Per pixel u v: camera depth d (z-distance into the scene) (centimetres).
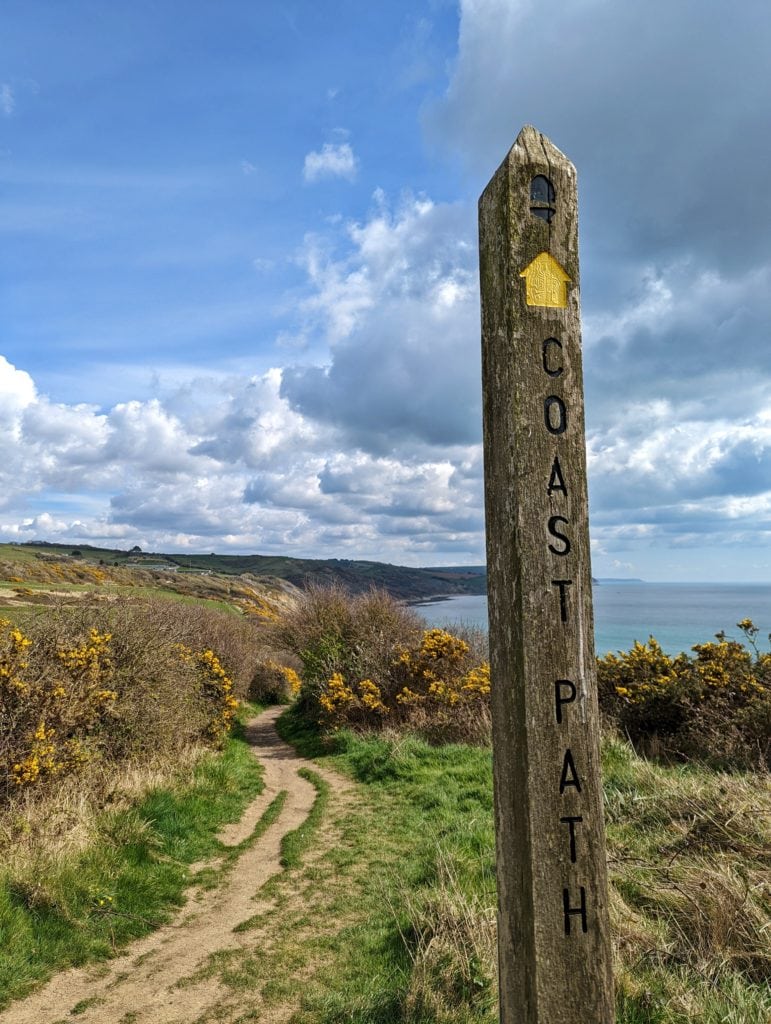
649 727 958
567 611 204
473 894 485
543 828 195
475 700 1261
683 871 438
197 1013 390
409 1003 356
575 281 215
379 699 1373
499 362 213
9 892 480
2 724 622
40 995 405
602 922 197
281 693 2302
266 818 821
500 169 218
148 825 675
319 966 443
